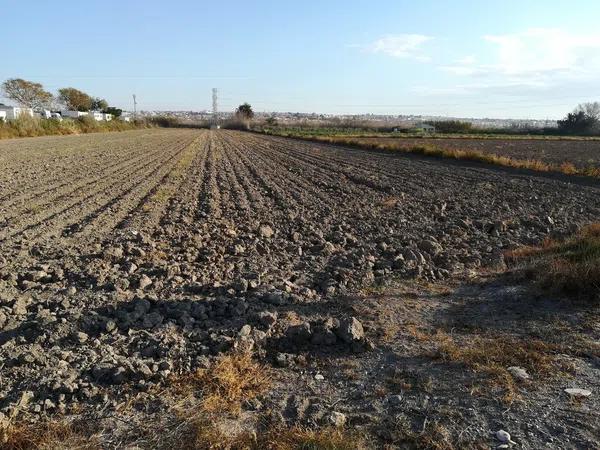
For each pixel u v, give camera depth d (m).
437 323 6.23
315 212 14.68
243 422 4.17
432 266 8.65
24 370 4.87
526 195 18.62
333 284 7.54
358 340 5.59
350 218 13.78
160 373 4.77
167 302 6.58
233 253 9.64
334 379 4.93
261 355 5.32
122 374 4.74
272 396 4.61
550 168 27.44
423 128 113.62
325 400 4.53
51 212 13.48
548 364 5.08
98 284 7.29
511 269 8.50
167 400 4.47
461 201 17.03
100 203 15.17
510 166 30.41
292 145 55.72
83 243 10.14
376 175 25.27
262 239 10.89
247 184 20.94
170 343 5.43
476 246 10.49
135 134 75.25
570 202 17.05
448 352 5.33
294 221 13.05
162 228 11.62
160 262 8.74
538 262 8.29
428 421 4.16
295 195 18.02
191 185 19.92
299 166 30.09
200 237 10.75
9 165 24.89
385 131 111.50
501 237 11.32
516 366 5.07
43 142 44.88
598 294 6.70
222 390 4.62
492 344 5.55
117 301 6.62
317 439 3.86
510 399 4.44
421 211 14.95
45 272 7.97
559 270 7.30
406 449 3.84
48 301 6.54
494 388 4.63
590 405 4.36
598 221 13.31
